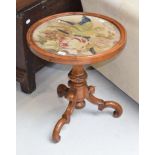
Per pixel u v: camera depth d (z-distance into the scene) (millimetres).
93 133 1669
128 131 1673
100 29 1474
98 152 1568
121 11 1521
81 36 1427
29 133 1680
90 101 1731
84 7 1861
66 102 1881
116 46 1351
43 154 1562
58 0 1922
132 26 1489
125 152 1563
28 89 1931
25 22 1721
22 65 1863
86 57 1288
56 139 1605
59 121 1625
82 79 1599
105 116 1771
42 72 2143
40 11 1804
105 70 1917
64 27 1497
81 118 1761
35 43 1387
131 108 1815
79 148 1591
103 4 1646
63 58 1290
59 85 1860
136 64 1596
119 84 1840
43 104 1874
